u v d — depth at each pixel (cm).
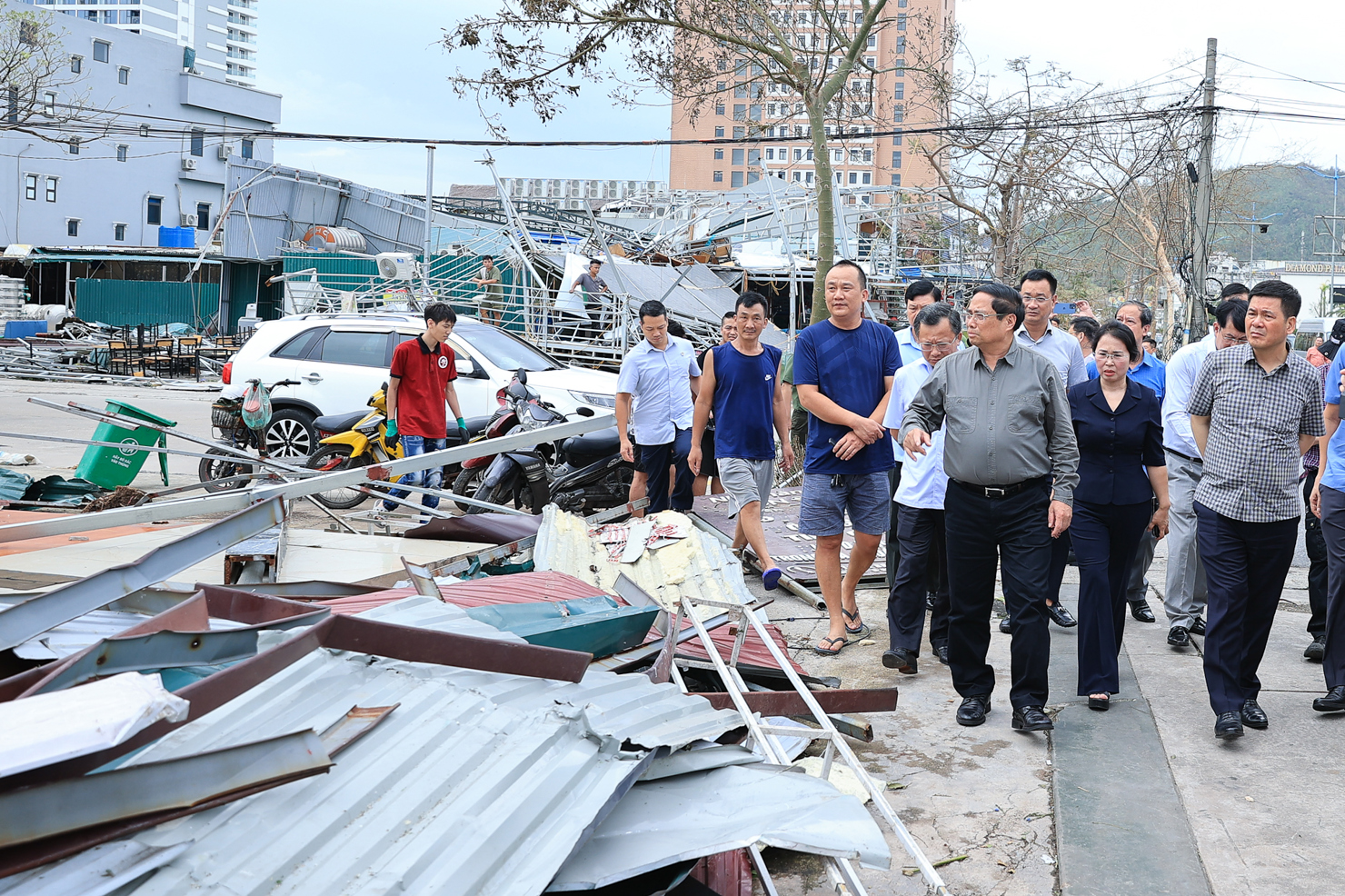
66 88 5388
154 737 198
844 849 225
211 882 178
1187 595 604
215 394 2297
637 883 241
